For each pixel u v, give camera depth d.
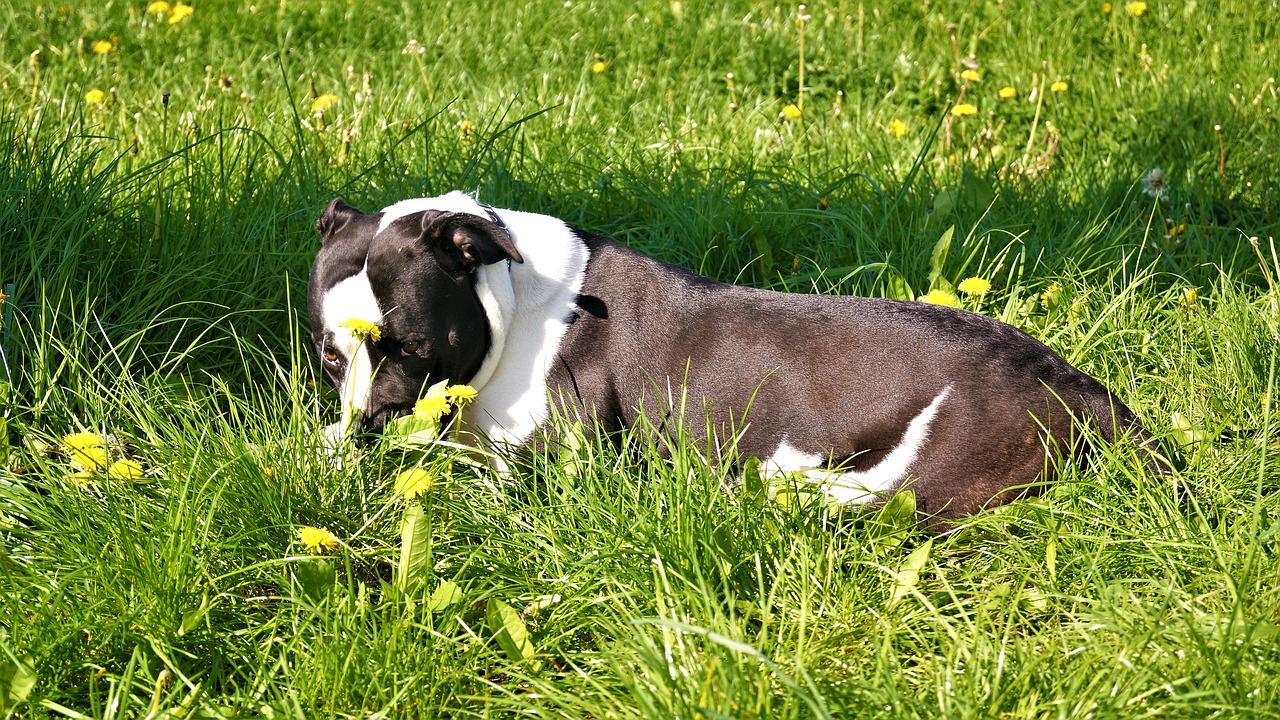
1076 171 5.47
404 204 3.29
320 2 7.50
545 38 7.10
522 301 3.25
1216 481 3.09
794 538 2.84
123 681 2.34
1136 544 2.84
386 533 2.91
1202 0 7.30
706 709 2.11
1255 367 3.65
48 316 3.61
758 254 4.48
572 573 2.76
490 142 4.78
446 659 2.51
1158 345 3.88
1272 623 2.50
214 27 7.09
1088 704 2.27
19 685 2.30
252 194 4.40
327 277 3.10
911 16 7.32
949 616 2.73
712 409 3.18
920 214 4.75
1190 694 2.22
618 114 5.96
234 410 3.19
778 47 6.68
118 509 2.74
